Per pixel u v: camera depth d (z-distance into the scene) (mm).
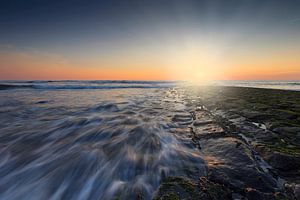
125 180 4184
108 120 9578
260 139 5859
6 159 5328
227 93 23125
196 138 6566
